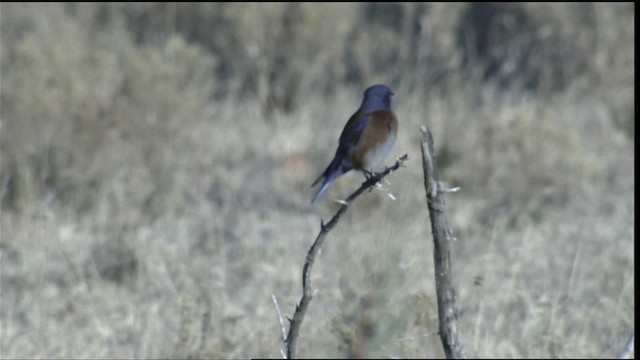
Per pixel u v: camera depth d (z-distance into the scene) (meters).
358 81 25.83
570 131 20.72
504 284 16.78
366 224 18.16
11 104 19.66
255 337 14.46
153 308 15.45
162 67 21.12
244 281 16.83
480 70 25.33
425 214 17.83
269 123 23.38
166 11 26.41
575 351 14.64
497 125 20.50
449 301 8.80
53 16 26.69
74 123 19.66
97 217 18.72
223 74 25.28
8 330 15.01
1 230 17.89
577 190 20.34
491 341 14.73
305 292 9.21
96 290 16.50
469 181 20.19
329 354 13.55
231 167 21.19
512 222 19.33
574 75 25.42
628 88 24.48
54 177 19.45
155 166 20.08
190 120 21.09
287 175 20.91
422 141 8.74
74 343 14.73
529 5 26.05
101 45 24.14
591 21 25.53
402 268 13.77
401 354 13.34
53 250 17.52
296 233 18.48
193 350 13.63
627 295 16.22
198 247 18.03
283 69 24.83
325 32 25.03
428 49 25.28
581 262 17.84
